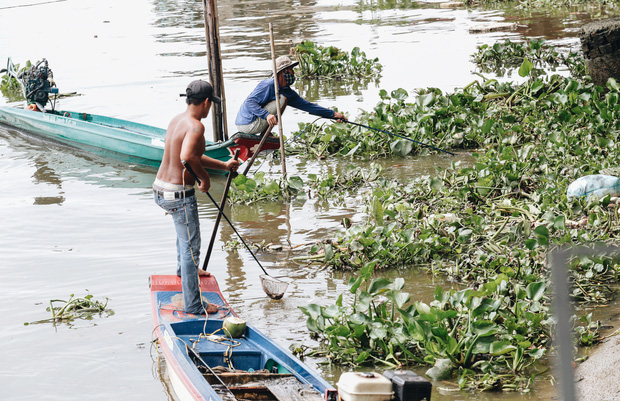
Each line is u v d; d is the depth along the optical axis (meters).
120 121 24.03
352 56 32.94
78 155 22.83
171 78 33.03
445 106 22.75
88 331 11.22
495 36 39.56
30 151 23.30
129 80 33.00
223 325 10.01
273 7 59.00
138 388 9.49
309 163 20.94
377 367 9.86
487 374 9.15
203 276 12.09
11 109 25.66
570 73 29.58
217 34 20.48
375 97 27.75
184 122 10.55
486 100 24.05
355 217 16.14
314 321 10.65
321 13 53.69
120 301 12.28
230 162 11.46
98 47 43.28
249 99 18.02
